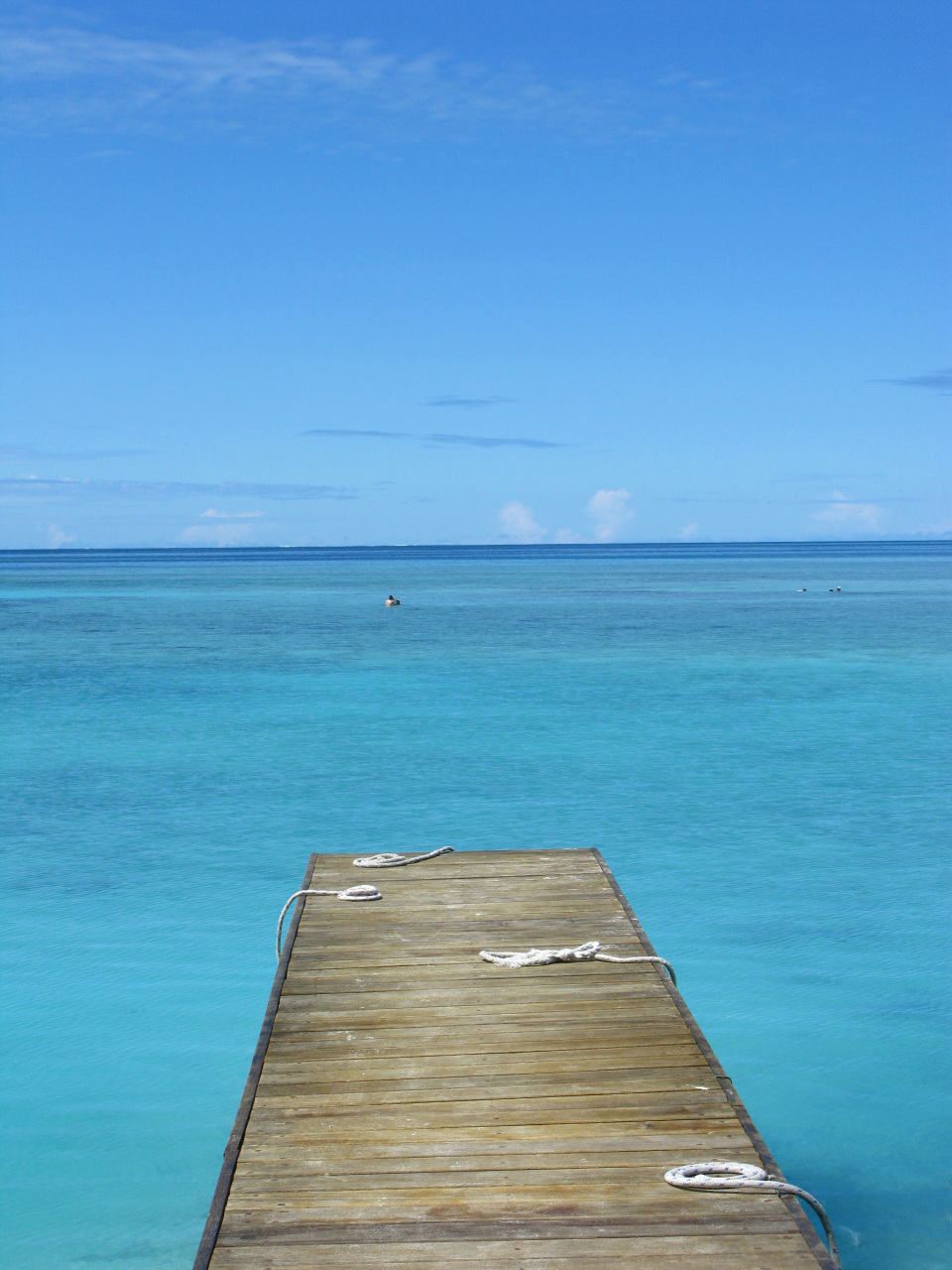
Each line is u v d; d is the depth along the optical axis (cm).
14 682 3825
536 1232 560
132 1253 841
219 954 1411
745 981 1320
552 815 2081
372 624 6266
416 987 887
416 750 2661
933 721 3023
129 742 2767
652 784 2316
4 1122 1026
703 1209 580
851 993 1288
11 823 2034
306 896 1138
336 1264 534
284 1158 631
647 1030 800
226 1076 1114
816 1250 544
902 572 15162
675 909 1564
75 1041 1180
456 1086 716
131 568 19188
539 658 4503
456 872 1229
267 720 3066
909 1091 1073
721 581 12056
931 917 1533
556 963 938
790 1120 1023
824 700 3388
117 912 1565
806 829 1975
